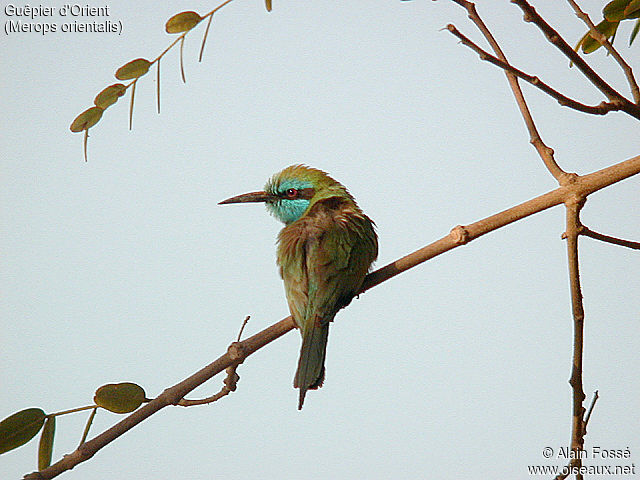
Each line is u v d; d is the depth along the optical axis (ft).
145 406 21.58
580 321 20.49
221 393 22.47
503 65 20.01
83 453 20.76
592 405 20.36
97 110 20.54
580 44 23.71
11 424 20.07
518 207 22.33
